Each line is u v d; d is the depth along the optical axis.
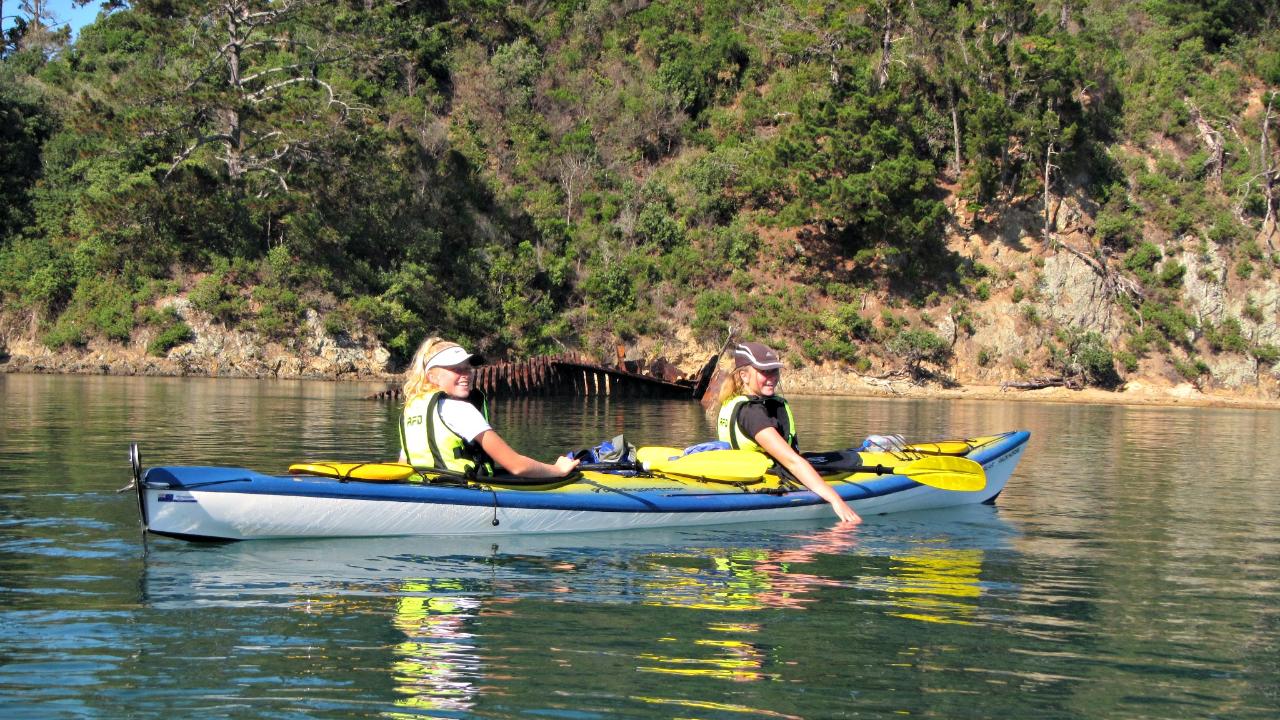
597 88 50.28
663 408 22.70
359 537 6.12
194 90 35.06
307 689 3.69
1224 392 41.97
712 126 49.41
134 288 35.59
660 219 43.41
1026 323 41.69
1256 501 9.14
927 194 44.00
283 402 20.08
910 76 44.81
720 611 4.80
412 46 48.91
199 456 10.16
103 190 37.44
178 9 36.41
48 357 33.84
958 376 40.56
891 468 7.66
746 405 7.08
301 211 37.12
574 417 18.77
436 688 3.72
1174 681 3.97
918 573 5.73
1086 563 6.14
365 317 36.12
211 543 5.91
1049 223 43.56
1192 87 50.47
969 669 4.06
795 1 51.62
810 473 6.74
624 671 3.94
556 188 45.97
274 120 34.75
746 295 41.44
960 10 46.66
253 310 35.22
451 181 43.62
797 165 42.03
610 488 6.79
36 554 5.65
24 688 3.64
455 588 5.13
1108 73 48.12
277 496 5.86
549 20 54.75
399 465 6.25
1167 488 10.05
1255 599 5.28
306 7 38.28
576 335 40.56
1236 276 44.44
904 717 3.55
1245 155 47.72
